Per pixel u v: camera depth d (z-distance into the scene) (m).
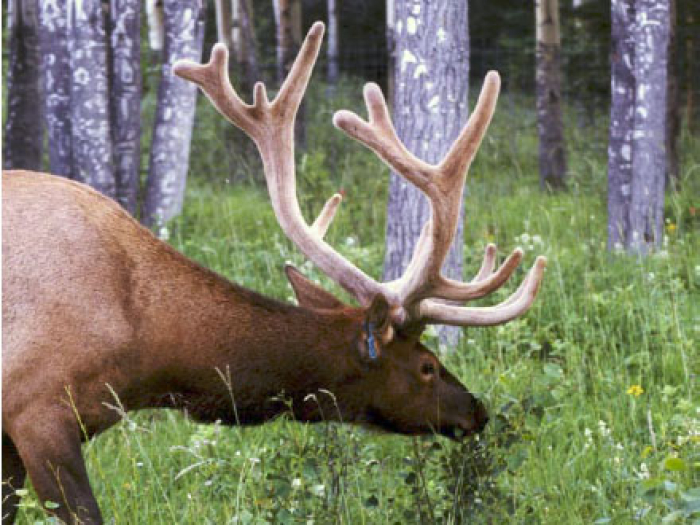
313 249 8.31
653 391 10.67
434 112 11.93
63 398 7.25
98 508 7.32
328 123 32.56
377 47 45.00
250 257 15.59
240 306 7.88
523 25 41.81
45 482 7.21
